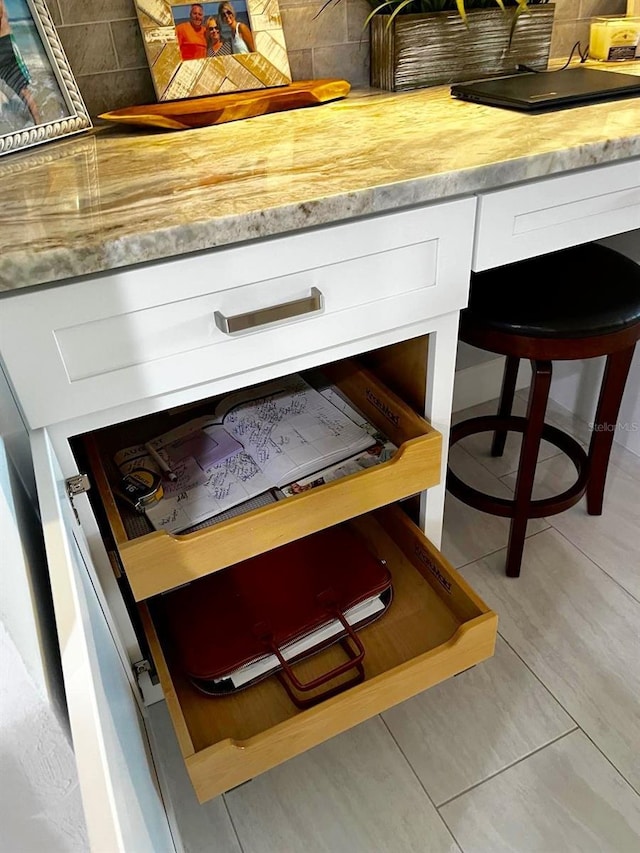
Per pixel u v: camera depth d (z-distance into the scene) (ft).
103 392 2.38
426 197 2.56
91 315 2.22
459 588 3.40
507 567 4.32
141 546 2.64
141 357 2.38
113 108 3.77
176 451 3.44
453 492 4.35
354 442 3.45
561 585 4.29
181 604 3.58
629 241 4.62
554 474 5.16
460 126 3.18
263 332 2.56
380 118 3.44
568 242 3.13
